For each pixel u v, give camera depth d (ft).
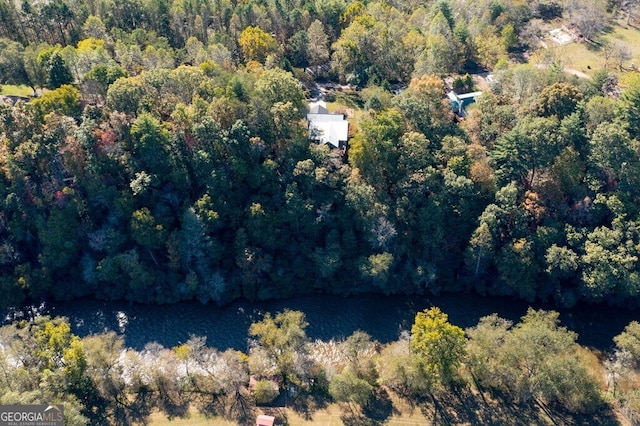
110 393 366.84
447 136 464.65
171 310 438.40
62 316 431.43
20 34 595.47
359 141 451.94
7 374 341.41
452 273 456.86
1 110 427.74
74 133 426.92
